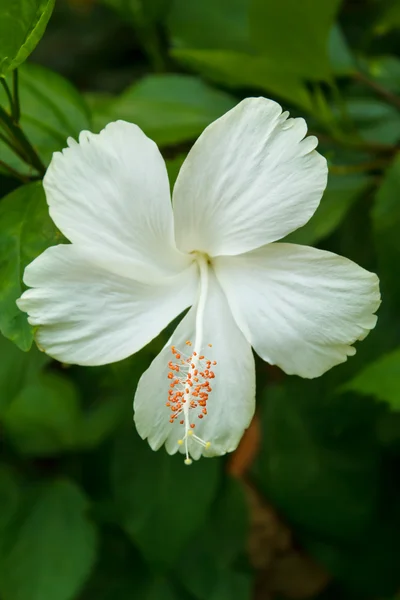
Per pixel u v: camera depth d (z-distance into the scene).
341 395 0.63
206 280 0.51
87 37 0.74
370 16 0.72
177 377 0.50
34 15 0.50
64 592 0.63
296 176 0.49
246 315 0.50
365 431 0.65
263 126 0.49
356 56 0.67
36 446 0.65
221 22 0.65
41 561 0.64
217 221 0.50
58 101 0.55
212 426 0.50
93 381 0.66
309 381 0.65
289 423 0.65
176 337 0.50
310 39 0.60
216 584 0.65
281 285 0.50
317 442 0.65
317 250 0.50
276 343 0.50
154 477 0.63
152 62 0.69
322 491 0.64
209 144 0.49
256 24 0.60
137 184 0.49
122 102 0.62
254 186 0.49
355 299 0.49
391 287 0.59
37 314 0.49
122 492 0.63
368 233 0.65
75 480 0.66
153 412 0.50
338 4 0.59
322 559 0.66
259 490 0.67
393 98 0.64
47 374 0.65
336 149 0.62
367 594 0.66
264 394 0.65
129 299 0.50
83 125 0.55
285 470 0.65
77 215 0.49
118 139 0.49
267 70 0.59
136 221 0.49
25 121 0.55
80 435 0.65
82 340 0.49
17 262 0.51
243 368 0.50
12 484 0.66
